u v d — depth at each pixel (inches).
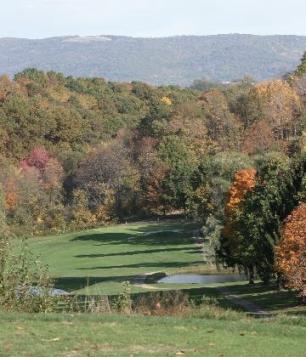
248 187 2207.2
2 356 635.5
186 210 4559.5
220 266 3152.1
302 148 4702.3
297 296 1656.0
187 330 784.3
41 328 769.6
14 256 1019.9
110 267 3444.9
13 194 5270.7
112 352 663.1
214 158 3875.5
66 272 3265.3
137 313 985.5
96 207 5620.1
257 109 6407.5
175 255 3759.8
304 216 1519.4
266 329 808.3
